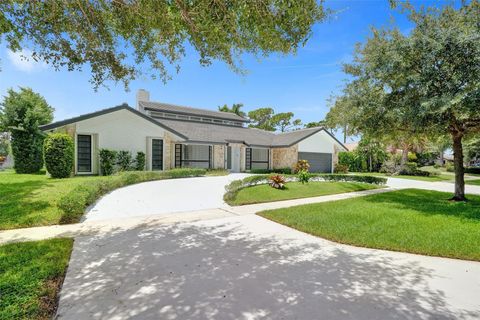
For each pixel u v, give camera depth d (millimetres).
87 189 8539
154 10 4336
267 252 4973
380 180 17609
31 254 4598
